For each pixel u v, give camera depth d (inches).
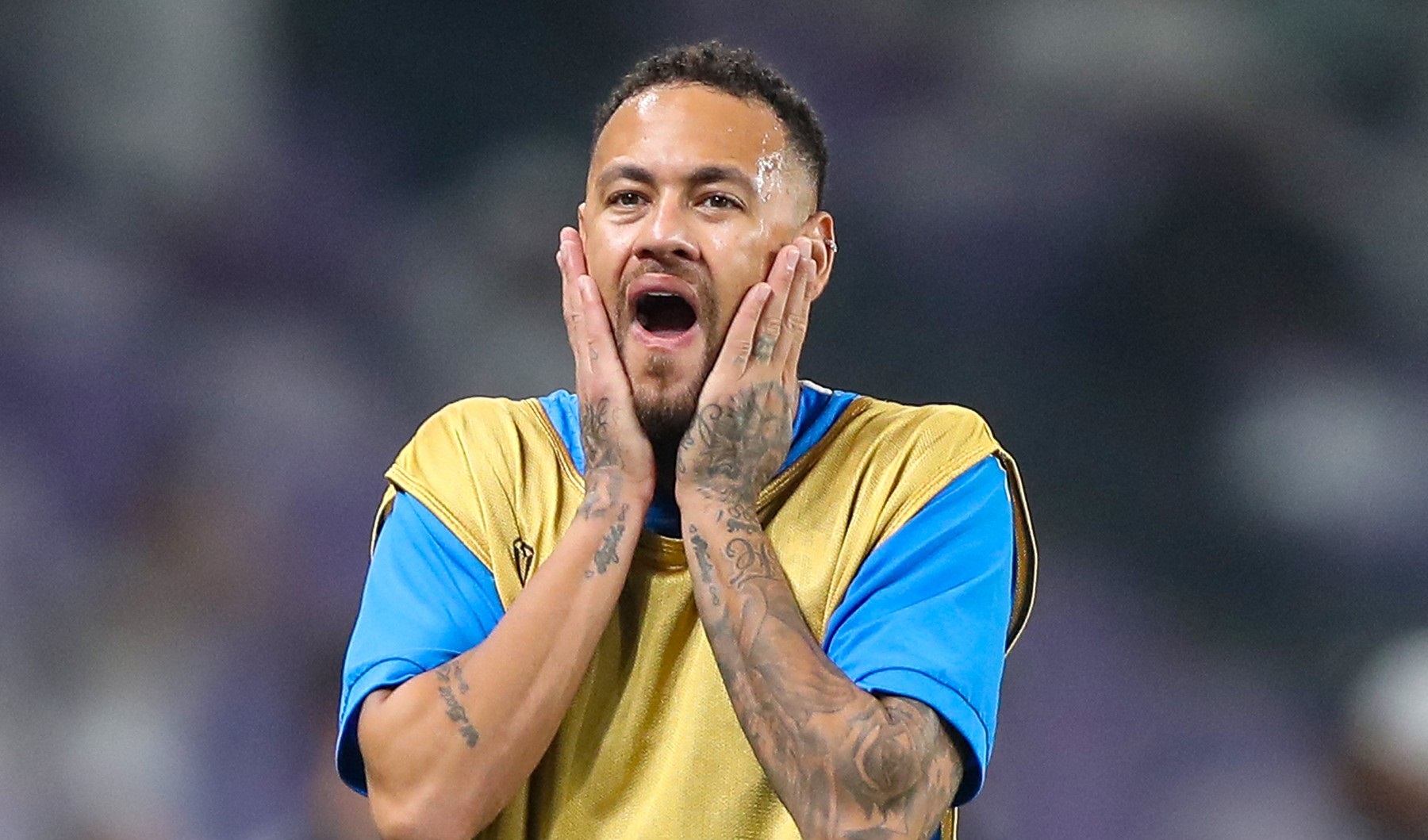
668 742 260.7
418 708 251.6
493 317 821.2
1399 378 828.6
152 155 818.2
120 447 778.2
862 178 846.5
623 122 273.3
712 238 267.3
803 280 271.9
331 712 673.6
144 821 696.4
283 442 784.3
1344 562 816.3
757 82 277.7
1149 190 840.3
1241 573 821.9
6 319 782.5
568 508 274.1
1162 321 839.7
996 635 263.3
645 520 273.4
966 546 265.9
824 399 286.2
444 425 285.3
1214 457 831.7
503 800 251.8
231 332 801.6
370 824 605.3
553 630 253.3
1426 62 834.8
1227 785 762.2
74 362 783.7
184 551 753.6
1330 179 837.8
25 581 744.3
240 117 831.7
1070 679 791.7
